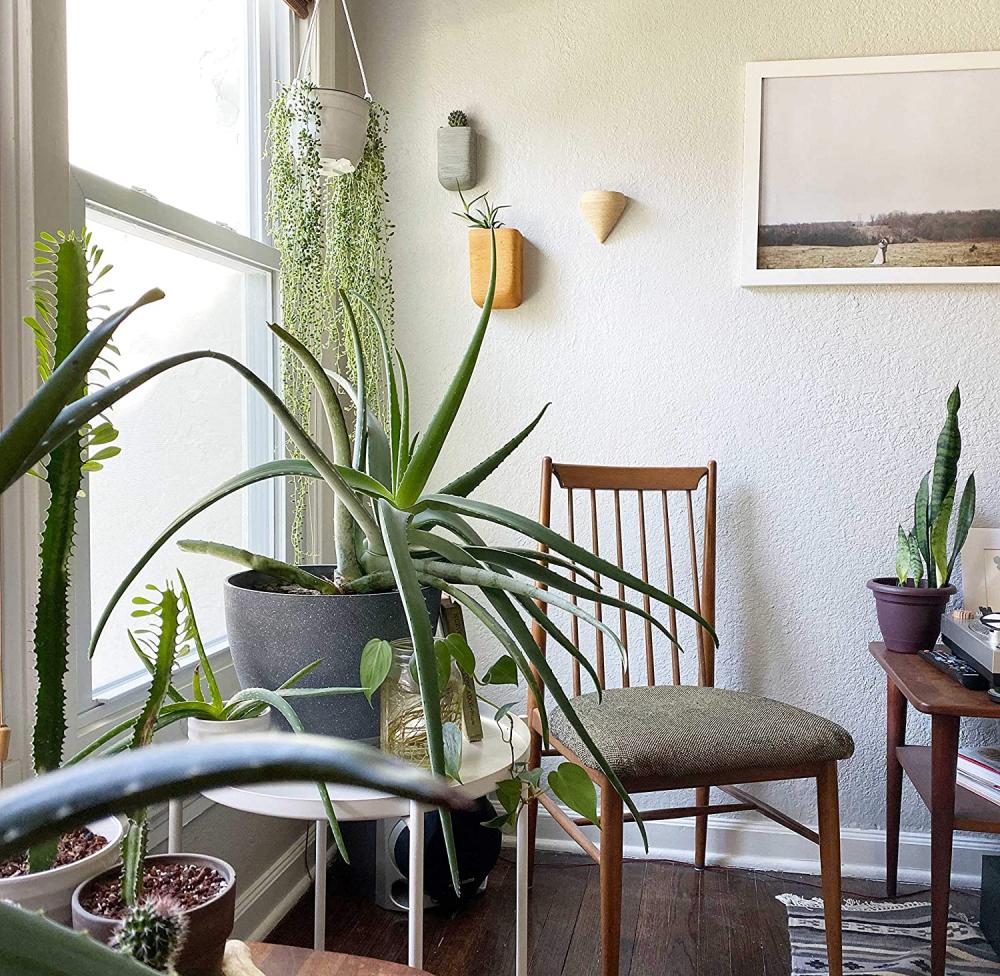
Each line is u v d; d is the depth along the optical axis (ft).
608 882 5.12
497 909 6.68
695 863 7.39
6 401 3.72
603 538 7.55
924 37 6.97
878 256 7.04
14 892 2.38
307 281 5.77
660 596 3.64
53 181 3.92
